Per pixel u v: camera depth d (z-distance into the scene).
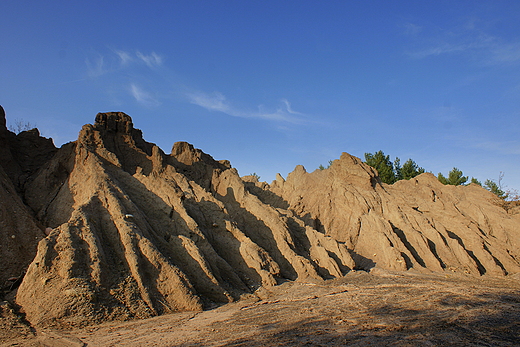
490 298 23.73
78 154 31.41
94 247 22.31
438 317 19.47
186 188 35.50
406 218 40.88
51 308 19.39
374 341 15.84
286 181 50.78
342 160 47.38
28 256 24.23
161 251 26.03
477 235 38.94
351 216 41.53
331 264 32.59
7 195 26.09
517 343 15.49
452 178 65.25
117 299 21.02
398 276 31.22
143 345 16.12
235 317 20.77
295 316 20.52
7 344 16.31
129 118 38.31
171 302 22.62
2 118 31.77
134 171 35.41
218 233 32.66
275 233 34.97
